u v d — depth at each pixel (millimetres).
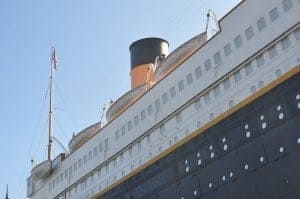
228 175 19375
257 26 22797
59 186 39375
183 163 22078
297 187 16500
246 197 18375
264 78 21969
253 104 19141
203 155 20984
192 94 25859
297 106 17297
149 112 29219
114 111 35281
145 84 34594
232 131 19766
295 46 20922
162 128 28125
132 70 39938
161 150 27641
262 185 17797
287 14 21484
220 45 24656
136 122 30391
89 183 35000
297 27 20938
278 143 17578
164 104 27969
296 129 17062
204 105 25141
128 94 34625
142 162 29141
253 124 18859
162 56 38375
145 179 24672
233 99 23359
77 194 36281
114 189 27453
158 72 31312
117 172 31688
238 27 23797
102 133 34250
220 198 19531
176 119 27047
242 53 23234
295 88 17578
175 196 22047
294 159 16844
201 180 20703
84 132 39938
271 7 22312
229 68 23781
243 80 23047
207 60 25312
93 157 34812
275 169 17422
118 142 31891
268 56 22078
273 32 21922
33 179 44094
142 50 39656
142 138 29656
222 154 19938
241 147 19094
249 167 18500
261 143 18250
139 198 24719
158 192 23312
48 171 41500
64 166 39281
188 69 26531
